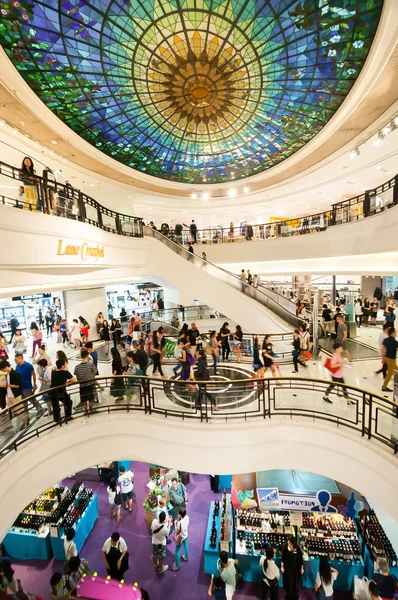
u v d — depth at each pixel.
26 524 7.52
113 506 8.73
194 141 14.43
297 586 6.07
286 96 10.97
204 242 18.22
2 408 6.13
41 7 7.28
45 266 7.48
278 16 7.96
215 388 6.26
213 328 17.16
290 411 6.13
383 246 9.11
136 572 7.20
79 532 7.77
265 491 7.49
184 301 14.29
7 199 6.53
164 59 9.66
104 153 14.28
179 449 6.17
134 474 10.69
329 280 23.19
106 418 6.25
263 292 13.74
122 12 7.95
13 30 7.64
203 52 9.45
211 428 6.00
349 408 5.73
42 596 6.53
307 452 5.93
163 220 26.86
